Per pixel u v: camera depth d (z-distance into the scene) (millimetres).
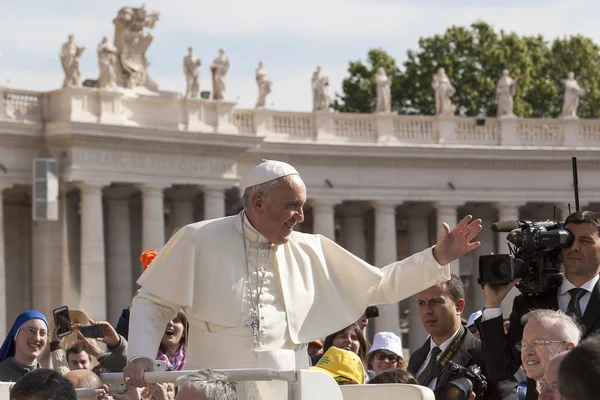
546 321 33750
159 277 34719
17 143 171500
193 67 185750
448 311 45188
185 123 184875
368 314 63750
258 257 34781
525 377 44375
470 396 41406
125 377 33094
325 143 198625
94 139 172250
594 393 24016
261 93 198000
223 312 34312
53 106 175250
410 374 41219
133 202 199000
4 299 169250
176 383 29531
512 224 40125
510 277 38281
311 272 35500
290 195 34188
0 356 53625
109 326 54844
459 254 34812
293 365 33750
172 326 55875
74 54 174000
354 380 46094
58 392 31656
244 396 30453
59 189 175750
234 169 189250
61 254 179000
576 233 38938
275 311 34656
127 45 184250
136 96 183375
